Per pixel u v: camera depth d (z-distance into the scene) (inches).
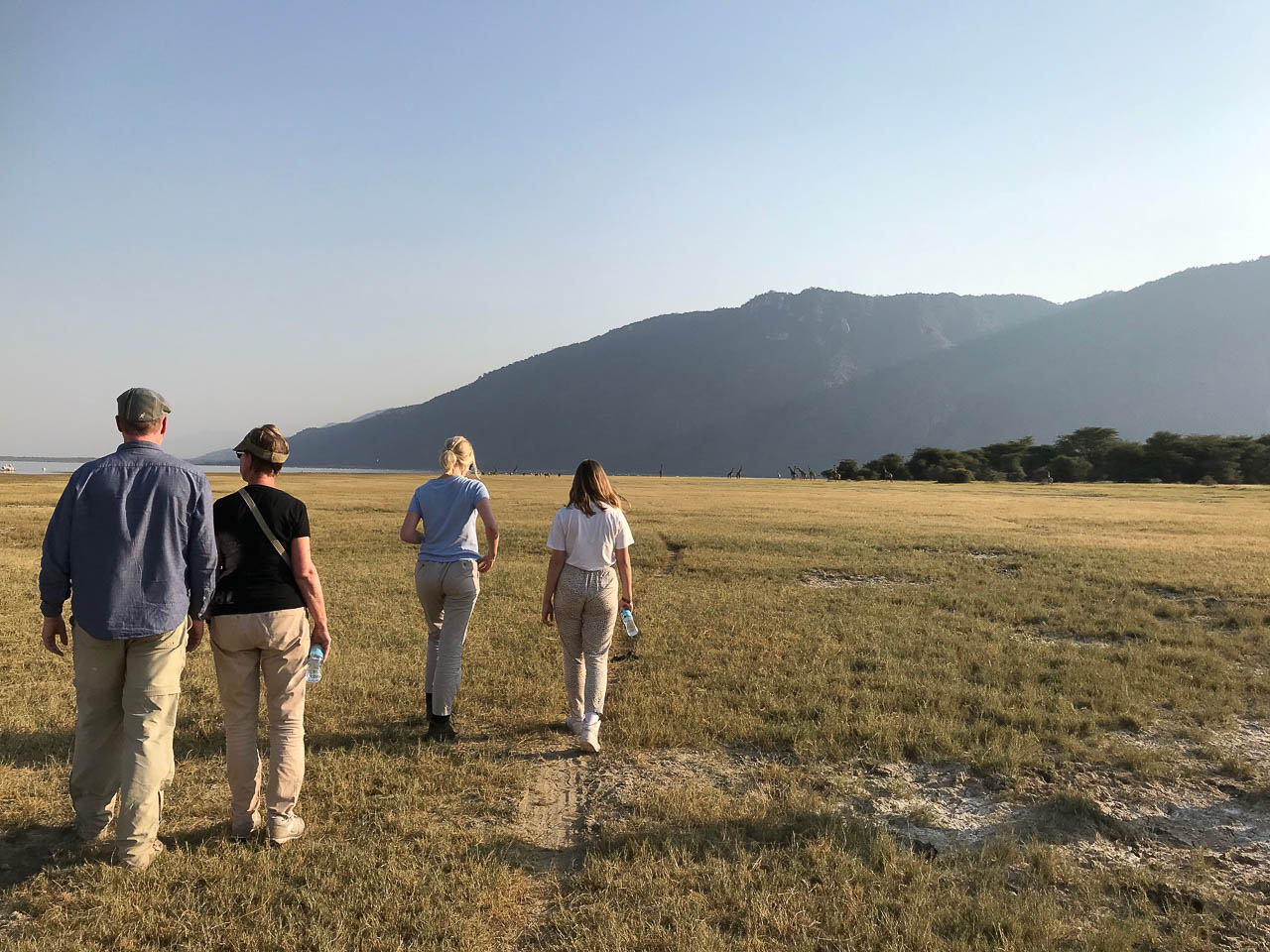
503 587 430.3
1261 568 516.1
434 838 148.5
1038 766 190.5
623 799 170.1
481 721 220.5
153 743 137.9
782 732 208.7
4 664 263.7
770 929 121.4
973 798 175.6
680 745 204.1
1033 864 144.1
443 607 210.4
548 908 128.6
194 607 140.8
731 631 333.4
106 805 148.1
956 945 116.0
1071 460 3954.2
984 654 293.3
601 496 203.6
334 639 309.4
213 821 156.2
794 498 1480.1
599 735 209.3
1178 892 135.2
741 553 594.6
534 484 1936.5
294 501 151.0
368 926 119.8
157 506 137.0
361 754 189.2
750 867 139.5
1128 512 1152.8
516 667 270.1
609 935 117.3
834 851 144.8
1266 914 129.0
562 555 202.4
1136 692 249.8
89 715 144.2
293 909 123.8
